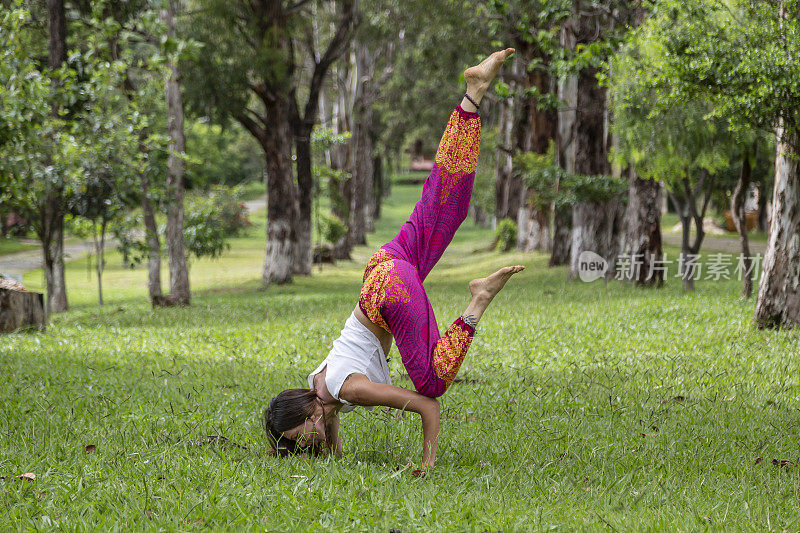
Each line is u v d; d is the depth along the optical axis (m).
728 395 6.80
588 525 3.31
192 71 23.02
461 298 16.81
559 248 25.42
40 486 3.97
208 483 3.93
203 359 9.45
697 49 9.27
